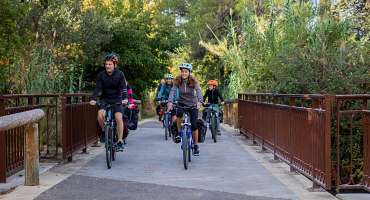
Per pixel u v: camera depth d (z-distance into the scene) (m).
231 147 15.22
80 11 24.05
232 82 26.30
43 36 19.34
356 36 18.09
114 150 11.88
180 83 11.93
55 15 21.58
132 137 18.41
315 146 8.47
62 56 20.89
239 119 19.94
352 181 8.86
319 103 8.43
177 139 11.65
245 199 7.82
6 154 9.14
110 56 11.16
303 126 9.30
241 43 24.88
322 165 8.10
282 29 21.11
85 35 23.86
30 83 14.38
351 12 18.28
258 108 14.99
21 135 9.93
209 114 18.39
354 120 11.45
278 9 22.83
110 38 26.34
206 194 8.17
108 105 11.30
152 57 31.97
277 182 9.30
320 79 13.94
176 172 10.40
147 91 37.62
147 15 32.41
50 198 7.81
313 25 18.98
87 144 13.95
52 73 15.40
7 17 13.14
